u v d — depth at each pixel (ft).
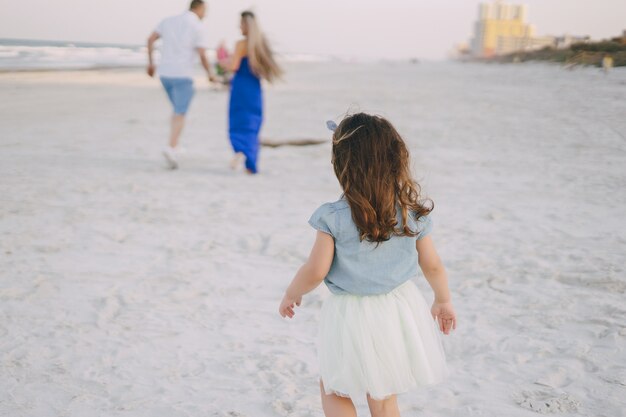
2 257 15.29
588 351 10.46
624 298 12.73
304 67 180.65
